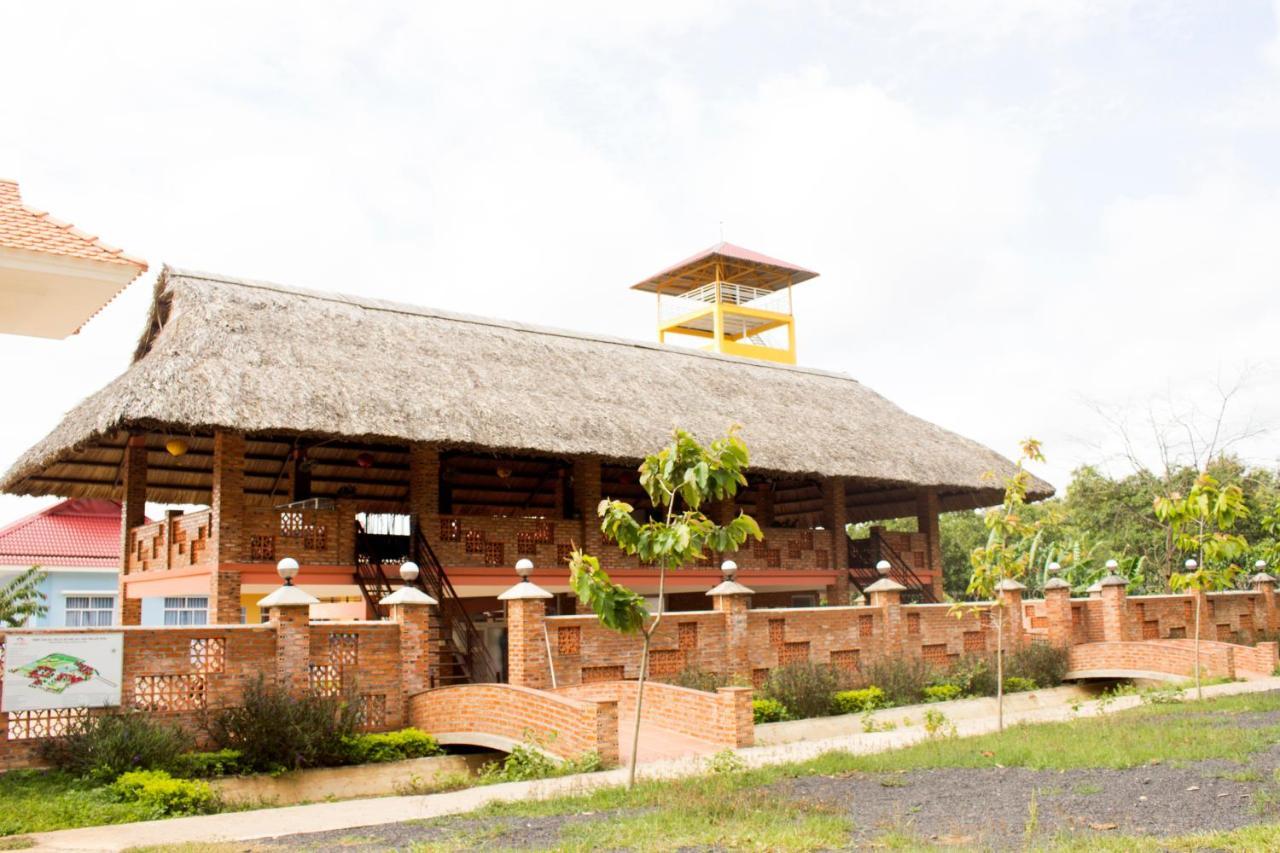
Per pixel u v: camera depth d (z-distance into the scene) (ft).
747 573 87.45
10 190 35.88
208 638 46.78
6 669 41.63
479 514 96.27
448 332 81.25
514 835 29.58
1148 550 128.06
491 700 48.47
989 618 76.23
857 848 26.17
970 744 43.73
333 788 45.27
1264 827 25.86
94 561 103.71
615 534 38.47
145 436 74.84
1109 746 40.40
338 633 50.98
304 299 75.77
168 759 42.39
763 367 105.50
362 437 63.41
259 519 64.23
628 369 89.20
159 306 73.82
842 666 67.00
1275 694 58.75
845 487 108.37
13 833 33.81
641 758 45.39
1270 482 122.31
